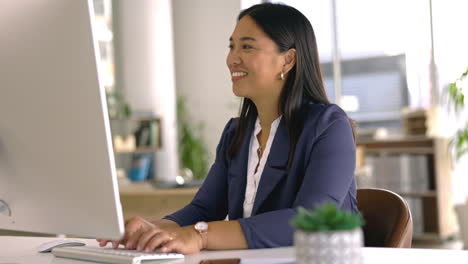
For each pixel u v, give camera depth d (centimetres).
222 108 784
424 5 693
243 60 160
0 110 119
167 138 750
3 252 142
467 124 546
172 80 748
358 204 166
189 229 132
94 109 105
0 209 128
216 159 182
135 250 130
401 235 147
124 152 747
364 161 618
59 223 118
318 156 148
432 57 694
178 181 415
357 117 755
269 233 133
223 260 113
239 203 165
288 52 160
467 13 654
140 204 390
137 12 734
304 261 79
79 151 109
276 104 163
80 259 128
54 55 108
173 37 807
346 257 77
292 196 154
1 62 116
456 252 121
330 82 764
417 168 600
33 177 118
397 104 731
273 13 160
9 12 113
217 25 786
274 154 158
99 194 108
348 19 750
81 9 103
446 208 600
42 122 113
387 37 729
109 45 737
